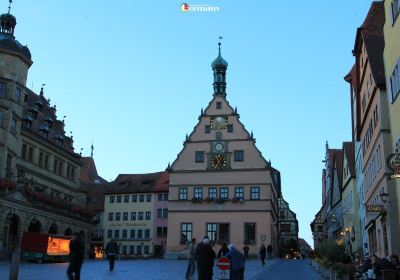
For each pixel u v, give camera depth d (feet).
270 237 207.21
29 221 177.78
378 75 102.78
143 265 130.11
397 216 93.91
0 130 172.24
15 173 182.91
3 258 151.84
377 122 104.94
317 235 372.99
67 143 250.78
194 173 220.02
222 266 52.42
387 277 52.03
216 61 235.40
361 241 167.84
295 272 104.27
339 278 68.08
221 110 224.94
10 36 188.65
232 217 212.02
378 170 108.47
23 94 189.37
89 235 239.30
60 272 92.38
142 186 299.58
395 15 83.05
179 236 214.48
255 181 213.87
